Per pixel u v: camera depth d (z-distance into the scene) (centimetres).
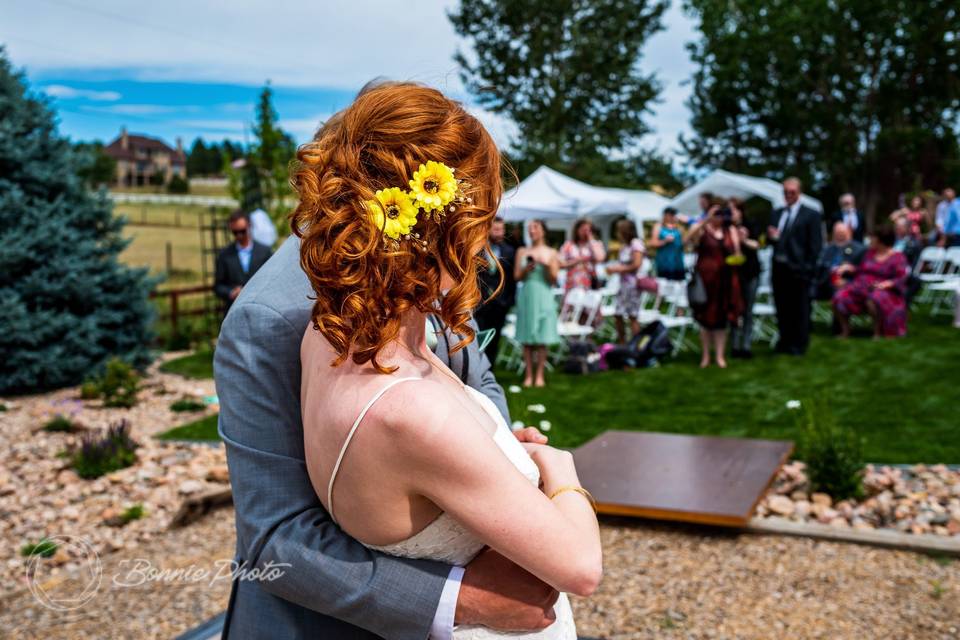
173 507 521
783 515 447
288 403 121
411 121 106
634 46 3534
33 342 896
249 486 120
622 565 395
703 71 3597
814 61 3322
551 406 761
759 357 966
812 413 498
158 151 7794
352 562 111
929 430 620
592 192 1476
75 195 995
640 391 816
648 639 324
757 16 3391
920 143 3216
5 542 476
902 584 360
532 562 103
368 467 103
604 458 527
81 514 516
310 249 104
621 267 1026
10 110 973
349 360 107
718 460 512
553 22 3488
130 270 1015
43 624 359
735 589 364
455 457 99
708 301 909
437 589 108
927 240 1477
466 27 3556
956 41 3094
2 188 943
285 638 120
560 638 124
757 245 946
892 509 446
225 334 125
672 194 3734
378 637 119
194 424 752
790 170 3500
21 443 696
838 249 1145
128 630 349
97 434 662
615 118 3581
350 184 104
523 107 3519
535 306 850
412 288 103
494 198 111
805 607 344
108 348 1004
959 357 891
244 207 1484
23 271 944
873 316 1060
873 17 3134
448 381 116
